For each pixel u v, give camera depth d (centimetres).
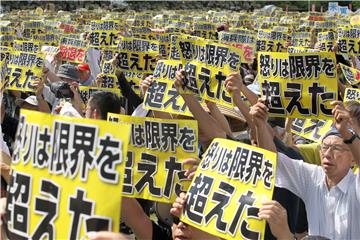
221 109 727
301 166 547
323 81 641
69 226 361
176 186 562
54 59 1218
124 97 951
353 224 522
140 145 571
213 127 633
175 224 500
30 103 929
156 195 564
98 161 358
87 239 355
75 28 2320
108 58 1277
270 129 572
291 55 648
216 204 469
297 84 648
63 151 366
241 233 457
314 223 535
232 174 471
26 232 375
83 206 359
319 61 640
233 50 652
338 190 528
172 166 564
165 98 705
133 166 568
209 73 657
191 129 563
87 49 1280
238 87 615
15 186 381
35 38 1792
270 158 460
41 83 911
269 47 1667
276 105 655
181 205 482
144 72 1045
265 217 425
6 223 387
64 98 807
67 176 364
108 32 1342
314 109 646
